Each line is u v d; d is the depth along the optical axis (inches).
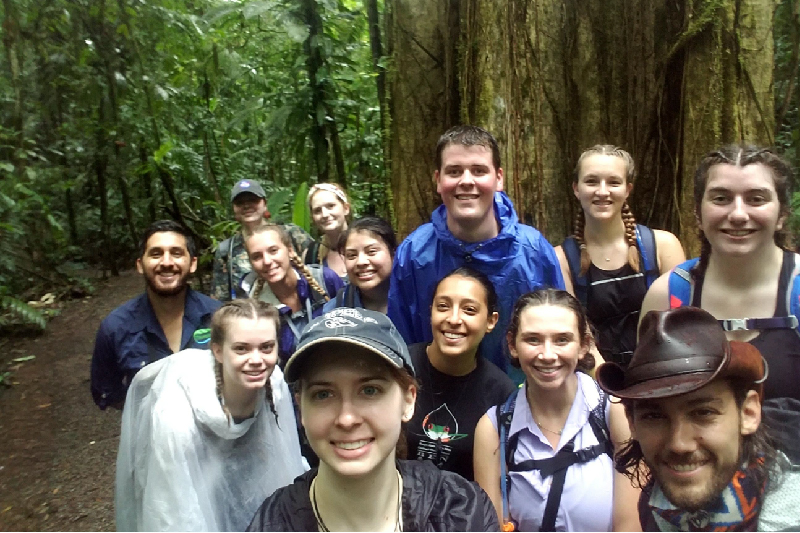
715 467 49.7
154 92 337.4
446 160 97.9
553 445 79.9
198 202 396.8
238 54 343.3
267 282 134.9
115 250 426.6
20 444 189.2
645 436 52.1
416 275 104.7
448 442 89.8
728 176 73.5
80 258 422.6
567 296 82.6
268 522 54.1
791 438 58.2
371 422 50.8
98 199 431.8
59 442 190.1
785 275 74.3
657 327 52.1
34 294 340.5
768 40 133.0
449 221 102.3
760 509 52.1
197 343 116.3
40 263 355.6
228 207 356.2
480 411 90.6
